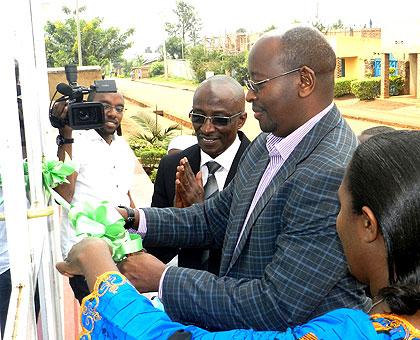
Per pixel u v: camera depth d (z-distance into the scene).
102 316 1.23
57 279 2.48
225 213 2.10
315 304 1.55
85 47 35.12
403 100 24.31
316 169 1.60
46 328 1.96
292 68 1.73
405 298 0.98
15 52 1.70
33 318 1.61
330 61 1.75
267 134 1.98
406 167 1.00
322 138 1.70
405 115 21.33
